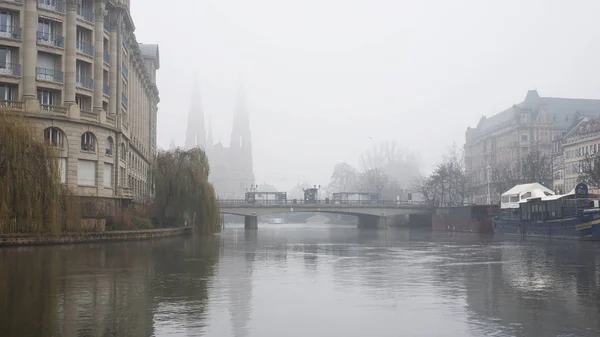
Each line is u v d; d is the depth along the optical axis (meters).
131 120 100.19
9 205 45.81
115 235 60.00
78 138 69.31
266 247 55.09
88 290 23.03
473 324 16.91
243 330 16.00
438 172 154.12
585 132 133.62
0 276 27.34
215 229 78.81
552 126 184.75
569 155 141.38
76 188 67.19
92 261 35.47
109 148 76.81
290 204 133.00
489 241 71.00
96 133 72.06
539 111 185.62
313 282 26.38
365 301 20.98
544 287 24.84
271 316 18.02
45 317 17.47
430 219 140.38
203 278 27.42
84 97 73.94
